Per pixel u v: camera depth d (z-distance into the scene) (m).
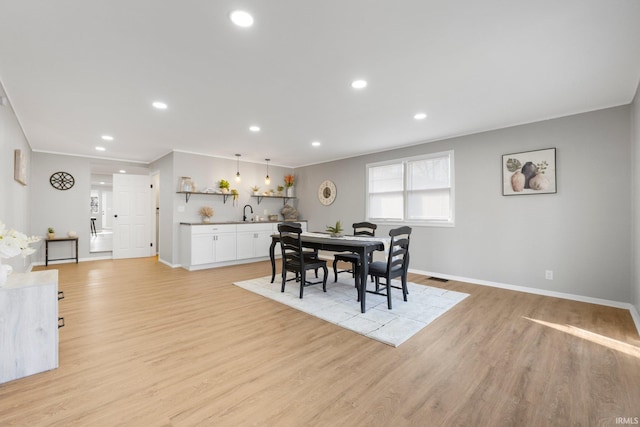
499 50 2.18
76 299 3.57
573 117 3.54
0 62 2.31
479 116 3.65
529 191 3.85
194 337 2.52
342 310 3.18
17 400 1.66
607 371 1.99
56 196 5.90
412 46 2.13
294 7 1.70
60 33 1.94
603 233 3.36
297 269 3.71
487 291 3.93
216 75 2.57
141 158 6.51
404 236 5.16
